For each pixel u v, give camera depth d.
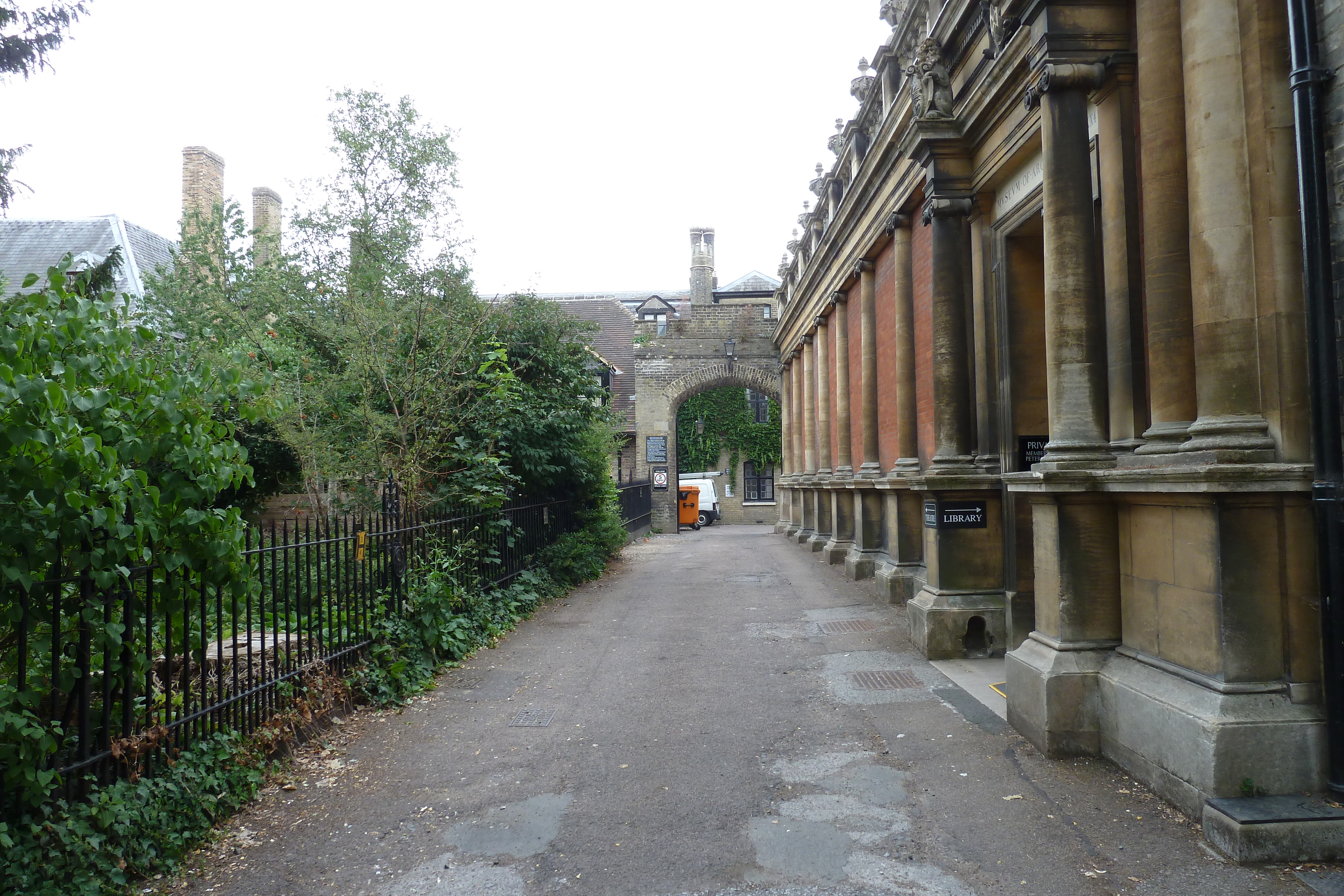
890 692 6.70
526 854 4.02
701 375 32.59
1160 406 4.80
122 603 4.14
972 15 7.97
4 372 3.01
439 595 7.87
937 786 4.71
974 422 8.65
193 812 4.14
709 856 3.95
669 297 50.28
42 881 3.31
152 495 3.77
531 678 7.41
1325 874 3.54
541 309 12.91
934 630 7.83
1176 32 4.77
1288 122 4.24
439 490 9.62
